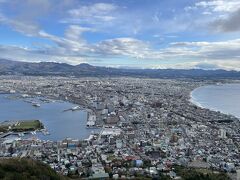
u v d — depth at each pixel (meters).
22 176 130.88
